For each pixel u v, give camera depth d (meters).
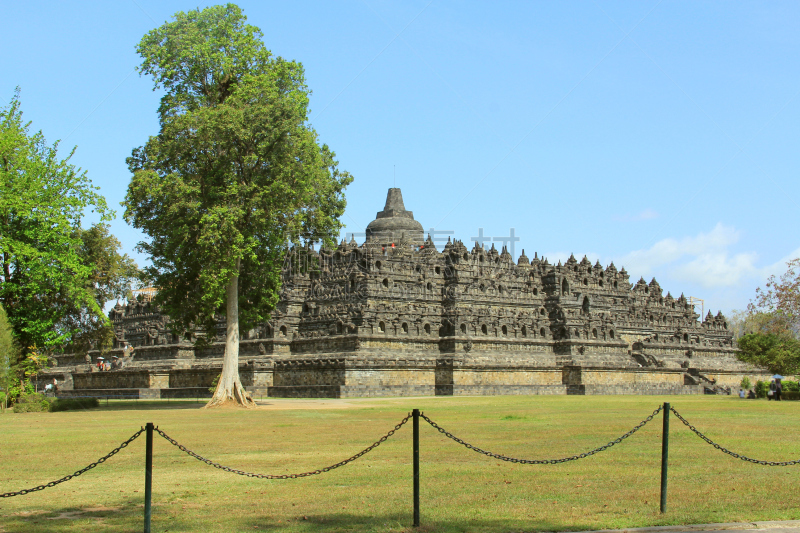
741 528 22.70
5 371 74.25
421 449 38.84
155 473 32.44
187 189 71.69
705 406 75.69
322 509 24.98
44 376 156.75
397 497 26.72
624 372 128.38
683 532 22.34
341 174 88.19
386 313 111.25
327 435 45.66
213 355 128.38
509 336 123.25
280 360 112.19
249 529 22.45
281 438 44.03
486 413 63.00
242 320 85.75
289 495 27.39
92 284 92.62
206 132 71.56
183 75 77.75
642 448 38.56
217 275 72.50
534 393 115.38
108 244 95.94
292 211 77.00
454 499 26.28
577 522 23.08
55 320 80.62
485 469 32.44
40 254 74.19
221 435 45.88
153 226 77.12
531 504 25.47
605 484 28.88
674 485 28.64
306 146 75.19
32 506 25.95
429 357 111.19
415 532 22.06
